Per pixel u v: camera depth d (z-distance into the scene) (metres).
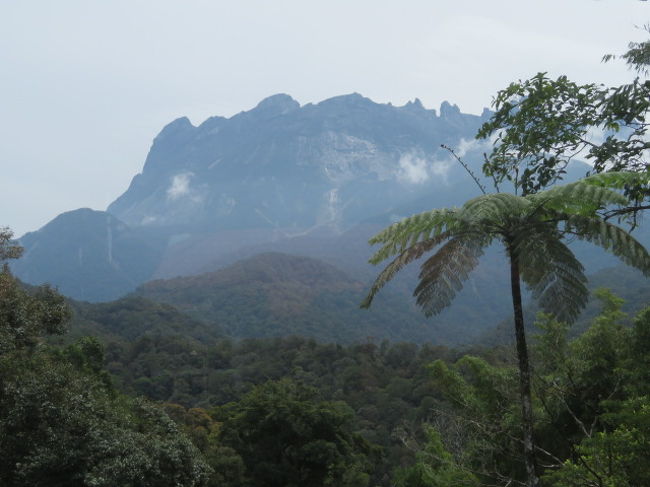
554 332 12.18
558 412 12.05
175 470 16.50
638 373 9.80
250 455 32.75
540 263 6.45
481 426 12.72
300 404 32.59
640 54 6.48
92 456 15.30
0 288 18.92
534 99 7.14
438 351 90.38
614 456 7.34
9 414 15.65
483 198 6.32
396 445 49.84
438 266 7.16
